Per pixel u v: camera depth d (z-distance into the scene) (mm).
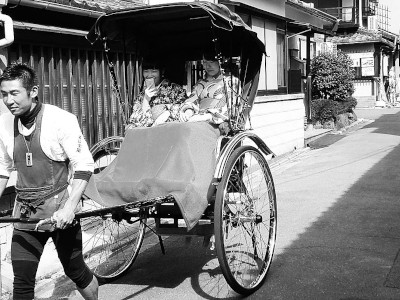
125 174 4508
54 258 5516
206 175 4332
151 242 6430
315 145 15492
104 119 7105
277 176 10523
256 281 4719
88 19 6957
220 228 4219
